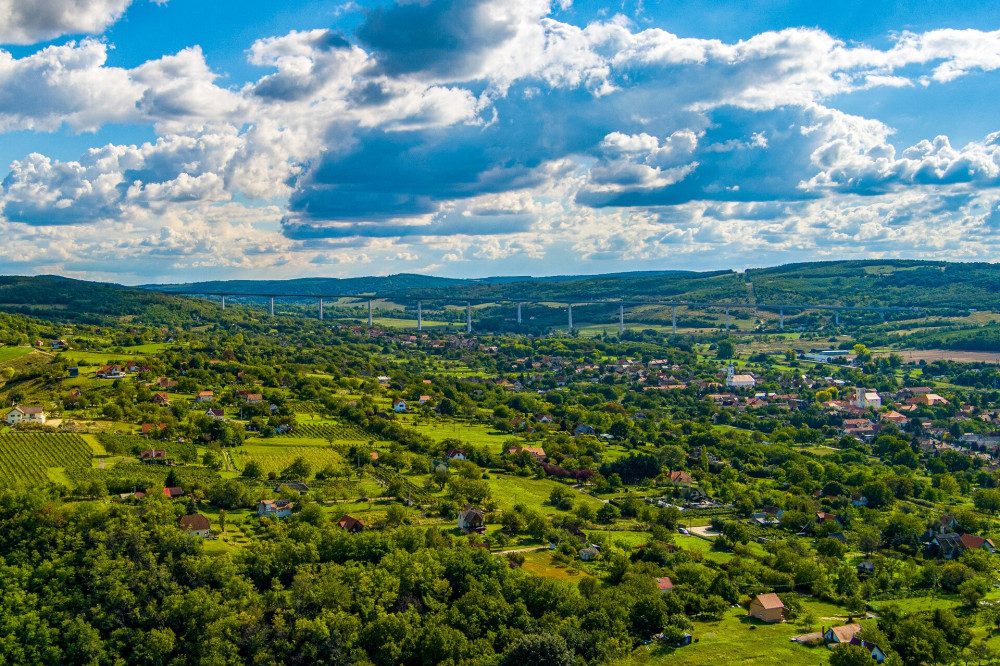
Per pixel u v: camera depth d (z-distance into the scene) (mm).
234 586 148875
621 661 137250
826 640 145875
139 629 138750
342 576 154625
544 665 132750
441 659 136125
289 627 140375
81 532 157000
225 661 134125
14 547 152125
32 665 130625
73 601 141625
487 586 155000
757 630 151125
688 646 143625
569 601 151750
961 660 140000
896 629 144375
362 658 136875
